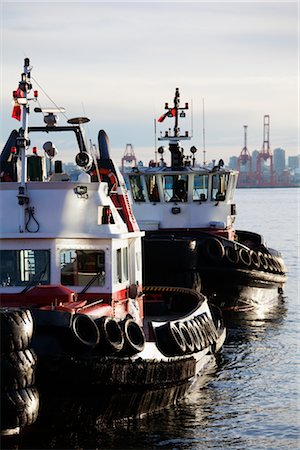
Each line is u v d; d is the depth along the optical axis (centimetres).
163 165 5519
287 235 11488
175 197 5375
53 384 2458
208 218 5378
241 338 4431
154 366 2739
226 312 5069
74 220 2875
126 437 2683
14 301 2833
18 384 2325
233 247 5041
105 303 2856
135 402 2722
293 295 5959
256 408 3148
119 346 2570
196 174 5347
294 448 2750
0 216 2884
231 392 3341
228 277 4947
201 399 3206
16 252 2862
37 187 2886
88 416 2584
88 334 2506
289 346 4225
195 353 3167
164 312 3712
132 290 3083
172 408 2998
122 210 3200
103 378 2534
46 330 2455
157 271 4094
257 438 2847
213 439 2819
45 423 2511
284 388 3422
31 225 2877
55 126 3125
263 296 5347
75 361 2462
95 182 2938
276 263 5647
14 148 3055
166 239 4216
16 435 2397
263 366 3788
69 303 2680
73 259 2867
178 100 5500
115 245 2903
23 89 2931
